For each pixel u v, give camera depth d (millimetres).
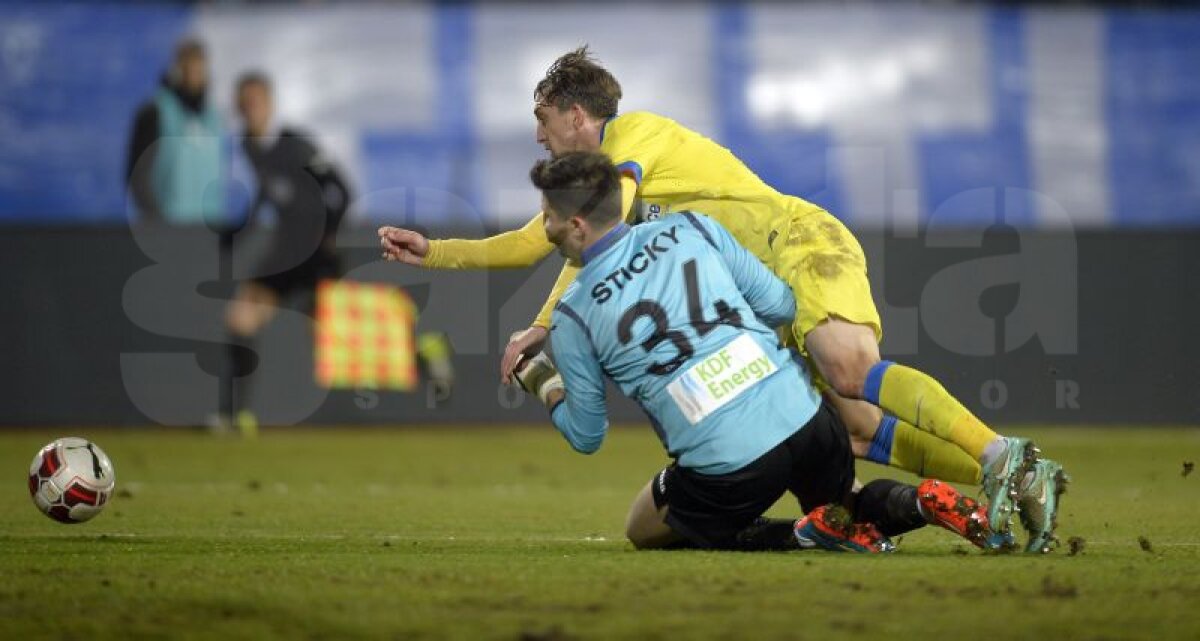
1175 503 27406
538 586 14195
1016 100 51750
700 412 16703
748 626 12086
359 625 12219
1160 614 12586
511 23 51219
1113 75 52031
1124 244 48438
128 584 14438
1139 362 48531
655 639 11594
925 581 14375
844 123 51438
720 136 51406
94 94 49625
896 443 18969
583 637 11656
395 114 50344
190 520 23672
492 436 47500
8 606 13188
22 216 49219
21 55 49594
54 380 48312
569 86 19328
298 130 49656
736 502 16969
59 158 49281
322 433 48219
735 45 51625
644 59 51531
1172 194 51750
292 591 13938
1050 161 51719
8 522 22734
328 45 50250
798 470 17188
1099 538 20734
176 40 49906
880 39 51625
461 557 17156
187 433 47812
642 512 17922
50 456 20172
